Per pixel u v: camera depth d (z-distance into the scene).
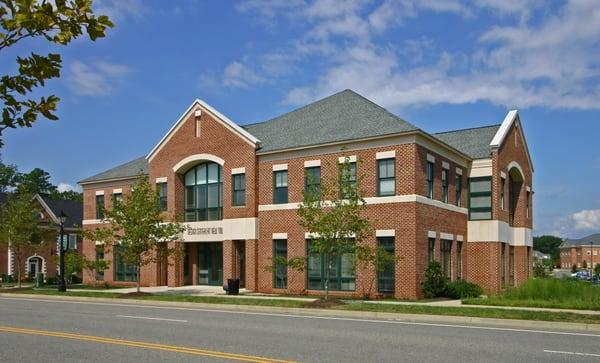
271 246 31.70
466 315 18.55
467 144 36.94
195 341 13.38
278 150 31.53
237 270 33.59
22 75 5.02
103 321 17.91
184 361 10.83
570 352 11.99
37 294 32.12
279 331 15.30
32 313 20.88
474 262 34.34
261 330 15.52
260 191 32.47
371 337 14.10
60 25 5.00
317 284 30.06
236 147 33.47
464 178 34.44
